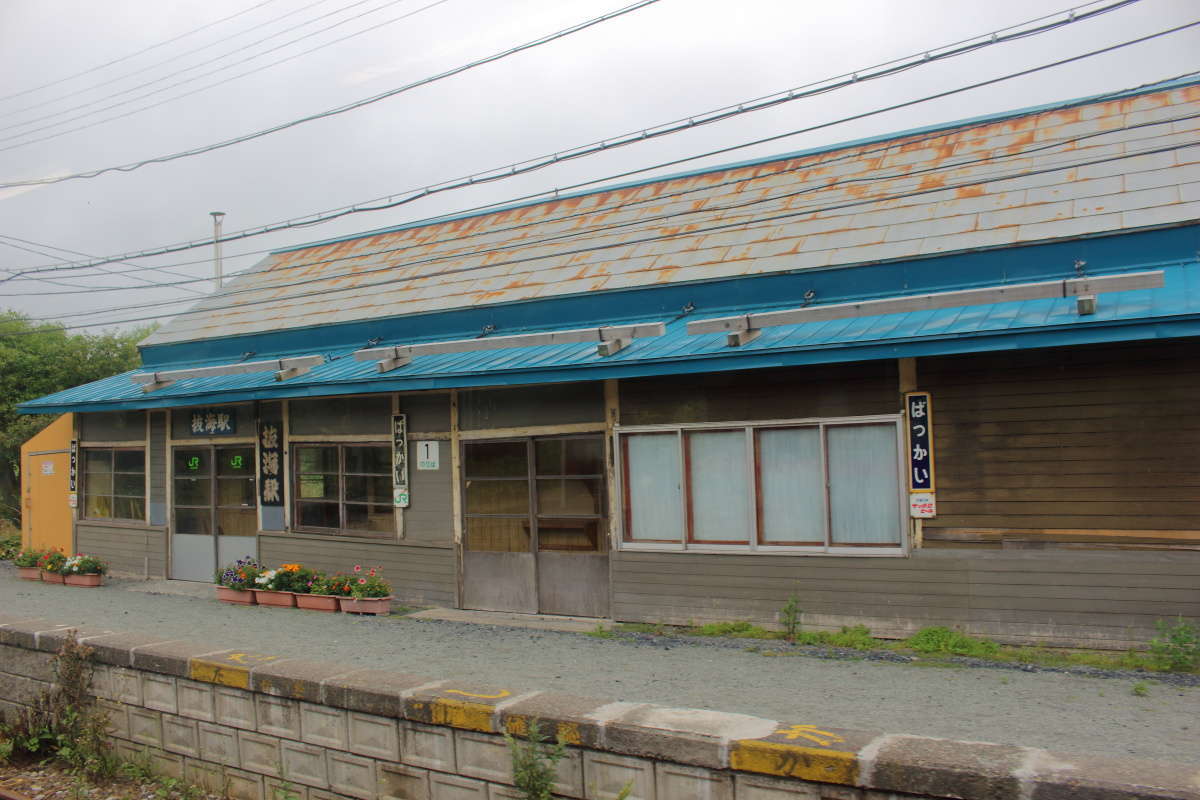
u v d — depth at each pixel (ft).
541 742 17.03
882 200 38.55
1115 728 19.90
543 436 38.55
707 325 32.32
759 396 33.55
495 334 43.52
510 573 39.52
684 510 34.91
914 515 30.53
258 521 49.06
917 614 30.42
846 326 31.09
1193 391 26.81
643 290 39.65
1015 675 25.32
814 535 32.53
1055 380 28.63
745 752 14.84
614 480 36.47
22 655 28.48
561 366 34.76
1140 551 27.35
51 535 61.82
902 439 30.78
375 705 19.47
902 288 33.99
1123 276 25.49
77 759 25.25
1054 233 31.63
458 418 41.01
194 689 23.43
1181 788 12.16
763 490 33.50
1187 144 30.50
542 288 43.62
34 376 88.79
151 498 54.80
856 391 31.76
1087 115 38.78
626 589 36.06
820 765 14.17
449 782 18.47
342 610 40.50
